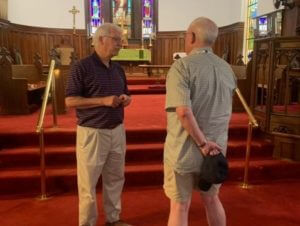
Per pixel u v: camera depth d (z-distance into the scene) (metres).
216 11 13.63
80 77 2.63
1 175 3.98
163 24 14.54
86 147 2.75
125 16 14.22
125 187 4.16
